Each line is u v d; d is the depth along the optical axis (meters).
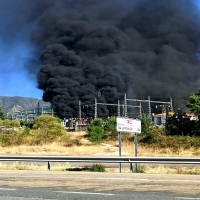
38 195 7.82
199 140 26.73
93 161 13.99
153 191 8.31
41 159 14.41
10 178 10.84
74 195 7.81
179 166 14.74
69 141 32.03
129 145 28.69
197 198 7.41
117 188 8.79
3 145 30.52
